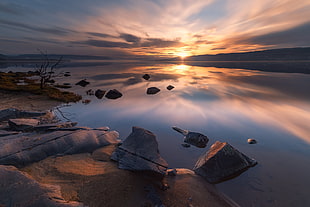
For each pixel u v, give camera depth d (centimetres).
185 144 1104
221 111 1855
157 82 4353
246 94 2791
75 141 929
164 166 727
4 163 671
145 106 2058
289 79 4669
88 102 2194
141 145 828
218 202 620
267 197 664
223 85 3781
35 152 779
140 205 538
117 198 549
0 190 471
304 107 2008
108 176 654
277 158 949
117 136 1193
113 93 2581
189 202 591
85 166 740
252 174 800
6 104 1841
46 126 1135
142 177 677
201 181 738
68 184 596
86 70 8394
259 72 6981
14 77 4234
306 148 1066
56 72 6862
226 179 765
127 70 8931
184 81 4556
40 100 2109
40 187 513
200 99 2433
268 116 1692
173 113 1788
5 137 900
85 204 504
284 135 1266
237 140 1191
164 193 617
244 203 636
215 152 855
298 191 694
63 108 1866
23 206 429
